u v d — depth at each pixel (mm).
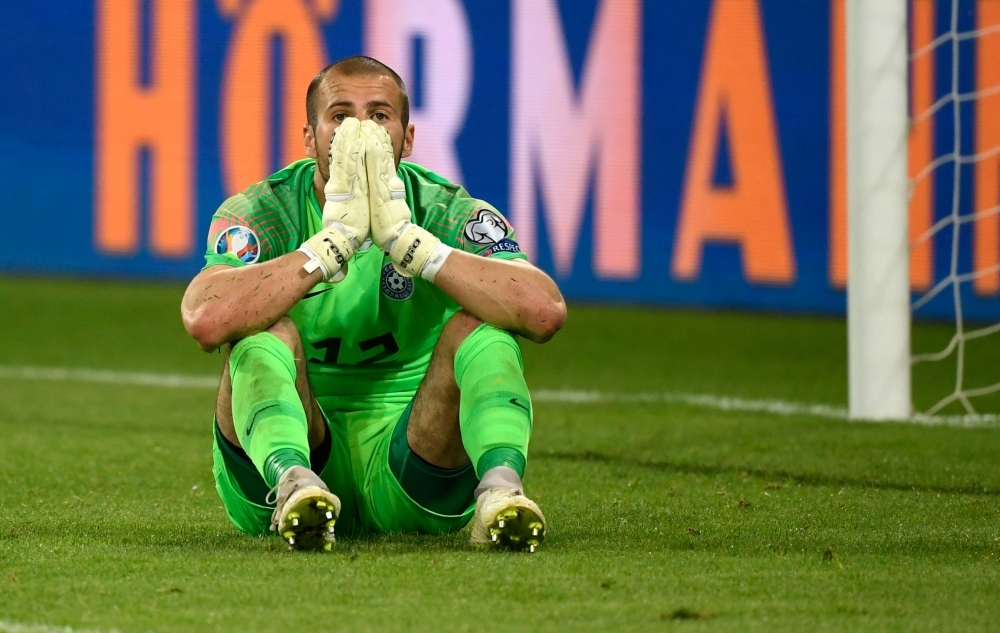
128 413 24391
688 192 40406
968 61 38500
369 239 12180
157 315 38000
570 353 33594
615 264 40750
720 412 24578
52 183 41719
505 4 40375
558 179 40594
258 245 11977
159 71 40781
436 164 40781
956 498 15227
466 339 11492
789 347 34750
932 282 39156
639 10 40188
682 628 8672
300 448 10773
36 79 41344
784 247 40188
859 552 11508
